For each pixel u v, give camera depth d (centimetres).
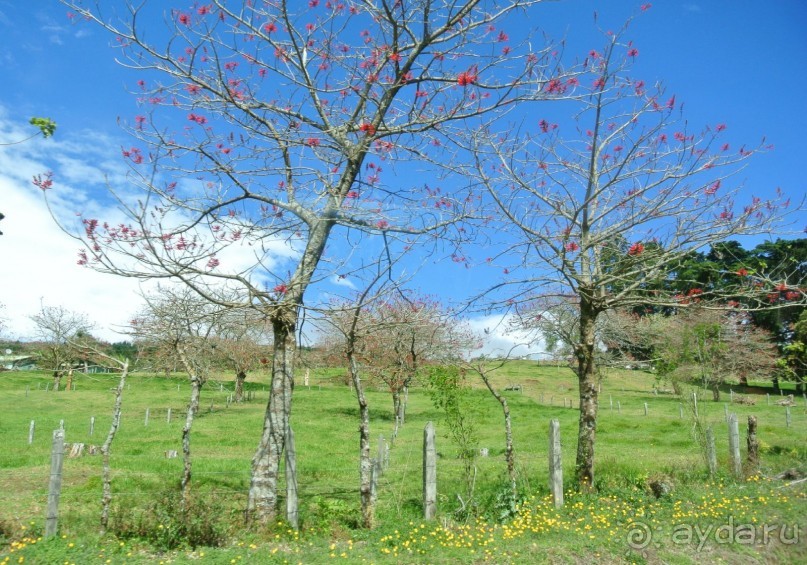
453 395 1080
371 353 2586
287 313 954
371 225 975
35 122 592
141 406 3678
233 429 2631
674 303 1090
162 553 736
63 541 745
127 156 934
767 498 990
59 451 813
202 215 971
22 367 6019
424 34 999
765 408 3438
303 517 949
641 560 736
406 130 1027
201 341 1123
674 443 2077
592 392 1162
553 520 884
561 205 1159
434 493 942
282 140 984
